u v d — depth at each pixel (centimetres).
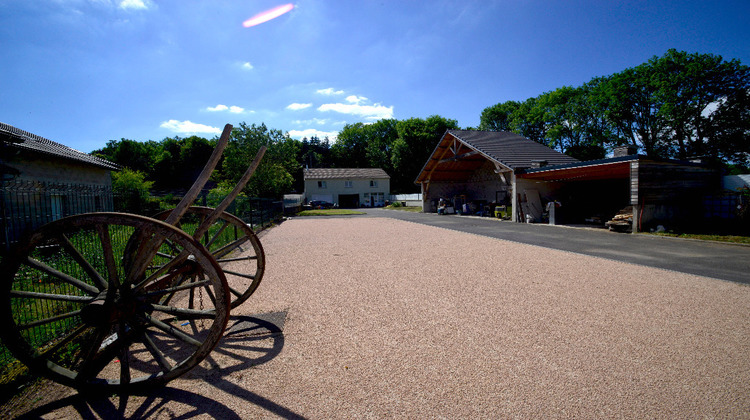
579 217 1720
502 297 439
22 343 223
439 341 308
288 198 3134
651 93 2820
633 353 282
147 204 1366
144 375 252
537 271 589
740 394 223
